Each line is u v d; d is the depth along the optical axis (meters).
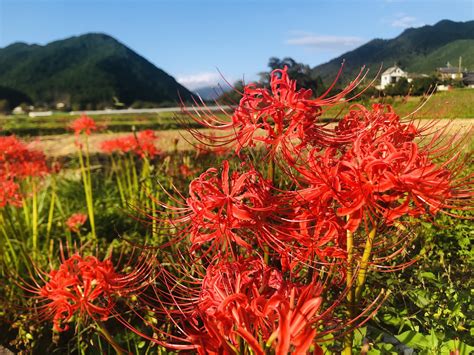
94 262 2.03
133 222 5.55
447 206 1.72
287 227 1.83
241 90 2.10
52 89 111.38
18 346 3.10
